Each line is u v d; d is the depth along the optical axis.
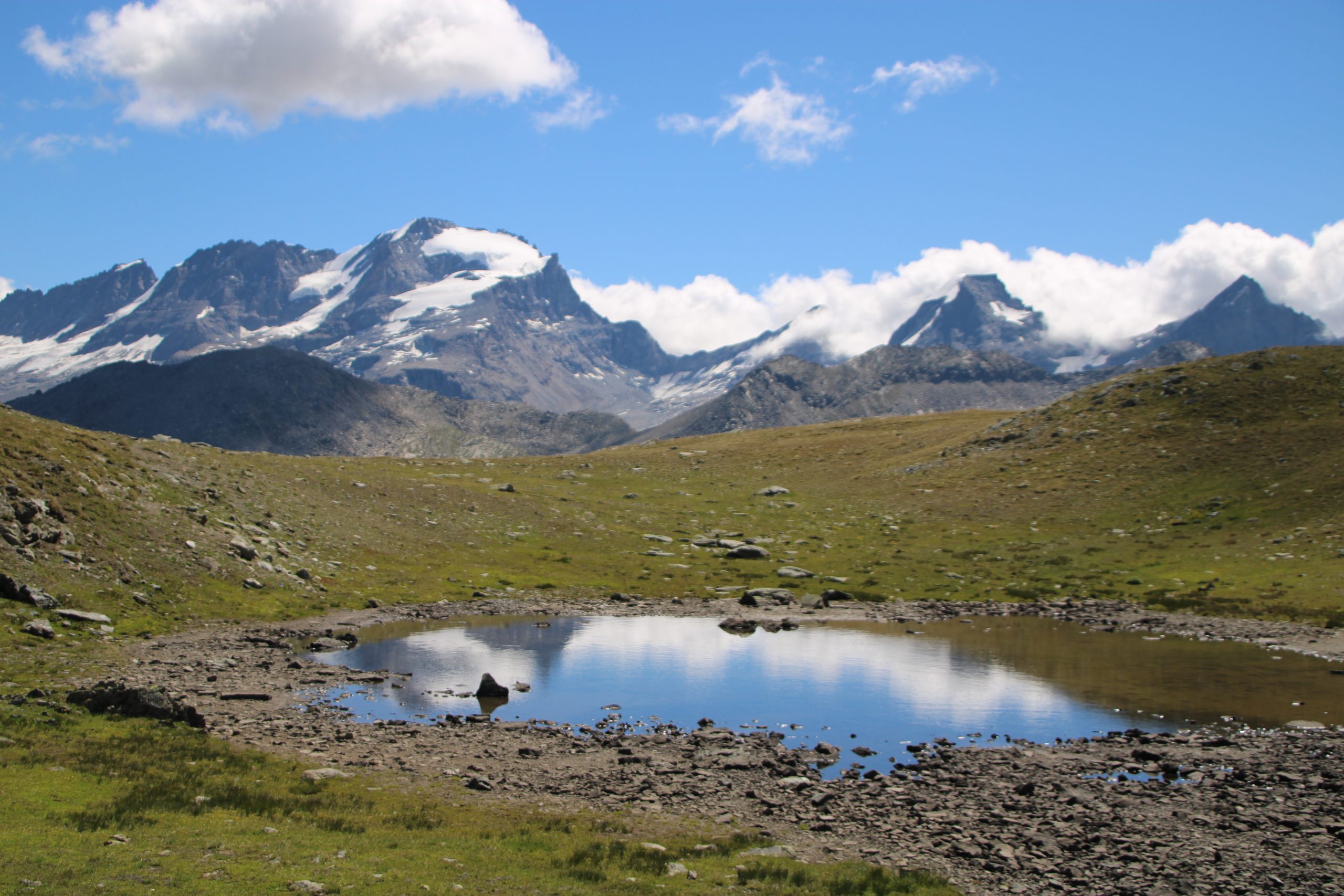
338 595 78.19
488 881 21.86
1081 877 25.33
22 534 61.25
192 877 20.16
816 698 50.72
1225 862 26.52
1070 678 55.88
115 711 37.53
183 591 66.94
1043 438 148.75
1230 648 65.25
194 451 101.94
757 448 180.62
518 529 112.25
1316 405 129.75
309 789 29.86
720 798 32.59
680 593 90.62
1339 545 87.81
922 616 80.88
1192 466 121.56
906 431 182.62
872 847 27.53
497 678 54.78
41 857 20.34
